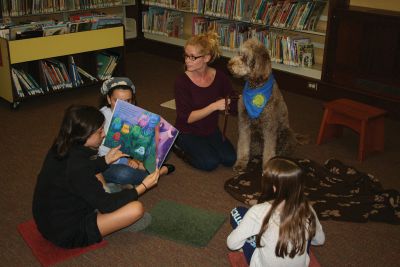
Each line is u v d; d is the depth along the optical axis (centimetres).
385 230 254
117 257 225
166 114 427
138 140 242
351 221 260
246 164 317
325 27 479
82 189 201
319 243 196
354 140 377
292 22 476
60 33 440
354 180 297
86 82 481
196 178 308
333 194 286
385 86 419
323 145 367
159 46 629
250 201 275
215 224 253
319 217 262
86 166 203
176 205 272
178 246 235
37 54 426
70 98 466
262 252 179
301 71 485
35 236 237
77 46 456
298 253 175
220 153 321
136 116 244
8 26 425
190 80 308
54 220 211
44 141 362
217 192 290
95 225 215
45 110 431
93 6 576
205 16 581
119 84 264
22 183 297
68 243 219
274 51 495
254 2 506
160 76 545
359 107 347
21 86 429
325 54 452
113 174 267
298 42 475
